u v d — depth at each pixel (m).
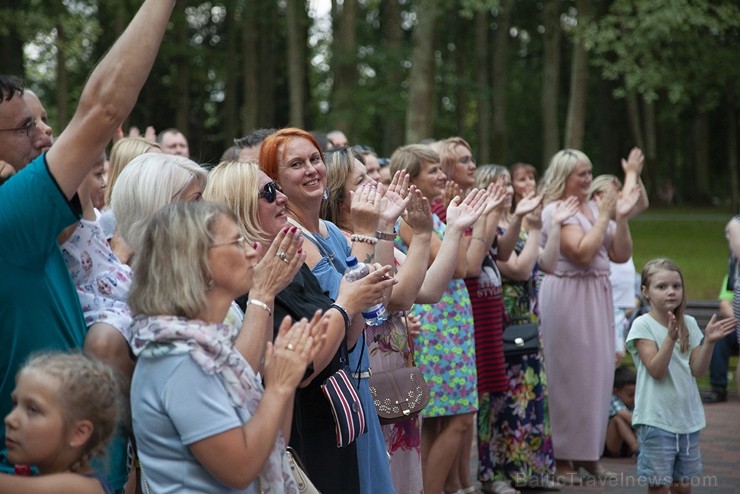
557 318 6.52
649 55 20.39
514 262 6.15
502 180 6.07
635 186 6.75
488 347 5.84
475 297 5.80
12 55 20.95
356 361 3.70
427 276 4.40
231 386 2.52
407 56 23.20
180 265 2.53
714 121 39.38
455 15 31.59
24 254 2.60
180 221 2.56
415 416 4.35
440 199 5.77
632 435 7.26
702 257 20.62
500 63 29.83
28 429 2.42
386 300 3.83
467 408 5.30
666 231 28.66
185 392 2.45
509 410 6.10
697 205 39.81
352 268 3.45
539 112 40.97
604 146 35.72
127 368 2.93
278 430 2.57
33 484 2.42
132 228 3.10
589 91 38.19
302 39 25.31
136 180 3.10
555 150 27.67
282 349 2.61
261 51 28.94
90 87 2.60
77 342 2.79
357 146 6.62
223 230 2.59
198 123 32.41
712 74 22.25
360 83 23.88
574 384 6.47
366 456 3.65
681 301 5.28
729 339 8.88
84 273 3.01
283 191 3.87
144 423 2.50
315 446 3.40
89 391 2.45
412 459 4.55
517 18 34.09
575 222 6.60
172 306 2.52
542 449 6.25
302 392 3.41
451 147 6.26
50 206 2.57
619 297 8.28
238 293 2.62
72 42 19.33
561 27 30.30
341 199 4.57
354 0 21.77
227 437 2.45
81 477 2.48
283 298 3.28
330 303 3.40
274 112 31.08
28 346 2.64
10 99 3.03
